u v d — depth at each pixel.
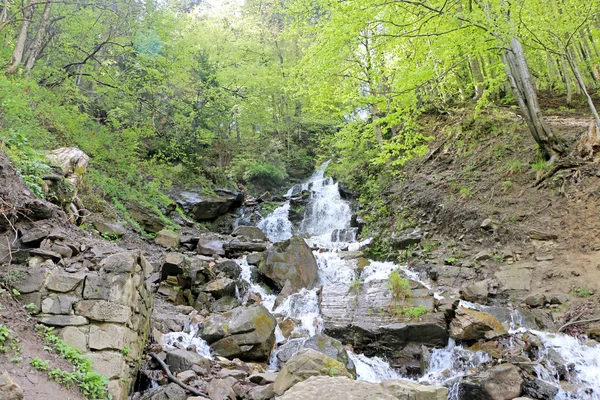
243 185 22.84
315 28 13.45
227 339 6.79
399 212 13.65
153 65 16.36
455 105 17.44
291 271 10.42
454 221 11.52
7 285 4.38
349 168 18.64
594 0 10.68
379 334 7.48
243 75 21.41
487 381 5.65
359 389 2.97
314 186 21.56
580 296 7.91
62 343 4.13
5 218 5.14
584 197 9.59
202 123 20.55
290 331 8.00
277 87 23.38
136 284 5.09
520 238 9.83
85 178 11.12
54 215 6.02
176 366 5.71
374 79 13.21
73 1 14.40
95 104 17.53
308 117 24.17
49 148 10.40
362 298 8.55
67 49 14.96
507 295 8.66
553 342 6.74
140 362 5.39
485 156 13.09
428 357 6.98
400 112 10.33
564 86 18.70
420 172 14.81
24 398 3.30
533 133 10.91
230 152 23.45
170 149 18.83
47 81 14.33
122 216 12.12
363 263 11.46
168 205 15.30
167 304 8.62
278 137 26.20
